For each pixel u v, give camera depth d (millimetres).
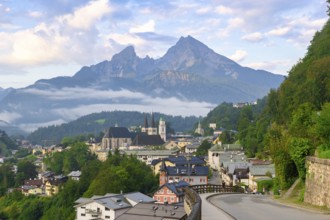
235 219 29562
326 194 35781
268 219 30031
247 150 166625
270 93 126062
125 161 163625
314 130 45906
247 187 103562
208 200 45688
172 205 74688
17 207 187625
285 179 54781
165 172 157750
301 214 32750
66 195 161500
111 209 98562
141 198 107875
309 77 85562
